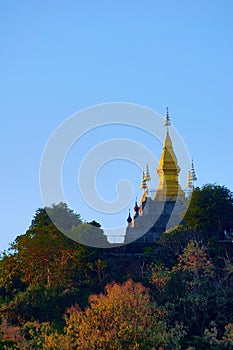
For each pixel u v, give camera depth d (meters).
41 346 188.62
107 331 182.88
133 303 199.25
